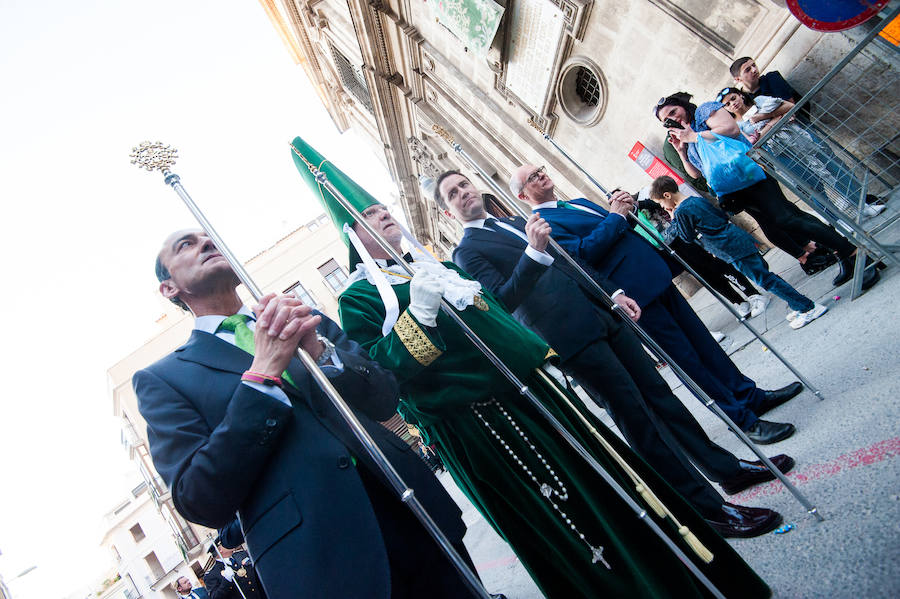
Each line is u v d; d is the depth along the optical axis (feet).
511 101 30.53
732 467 6.94
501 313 6.08
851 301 10.98
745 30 17.42
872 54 10.32
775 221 12.84
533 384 5.39
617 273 8.75
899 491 4.63
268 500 3.77
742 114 16.66
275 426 3.75
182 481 3.69
